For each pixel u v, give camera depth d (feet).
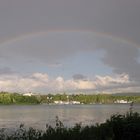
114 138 46.26
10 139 40.37
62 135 41.29
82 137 41.98
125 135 46.55
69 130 43.62
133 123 46.78
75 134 41.93
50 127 43.14
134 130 46.34
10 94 595.06
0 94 583.99
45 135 41.09
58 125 45.01
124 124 47.24
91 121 96.94
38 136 41.50
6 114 239.71
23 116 194.90
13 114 238.27
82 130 45.32
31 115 211.20
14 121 130.62
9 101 582.35
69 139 40.88
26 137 40.93
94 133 45.24
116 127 47.32
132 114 51.83
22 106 558.56
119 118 49.26
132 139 46.24
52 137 40.24
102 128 47.42
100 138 44.32
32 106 565.94
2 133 42.65
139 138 45.98
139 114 52.26
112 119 49.88
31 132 41.75
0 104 569.64
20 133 42.24
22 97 611.47
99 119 110.52
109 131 46.16
